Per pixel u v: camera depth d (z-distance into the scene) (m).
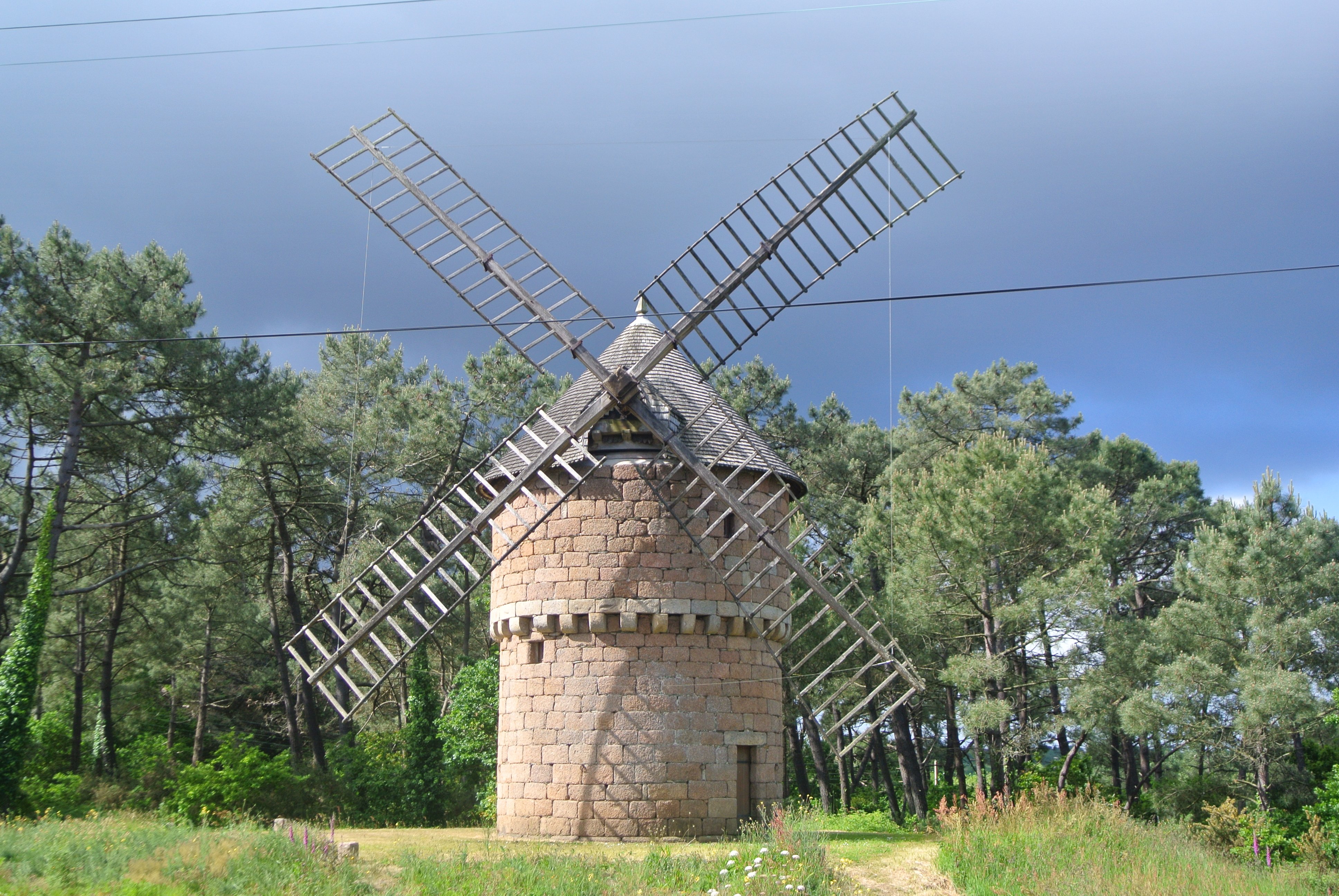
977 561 35.94
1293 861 28.72
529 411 51.62
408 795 41.59
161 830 19.70
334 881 16.05
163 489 37.47
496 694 41.41
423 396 52.47
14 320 33.41
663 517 23.47
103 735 45.00
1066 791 29.00
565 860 17.84
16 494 42.16
